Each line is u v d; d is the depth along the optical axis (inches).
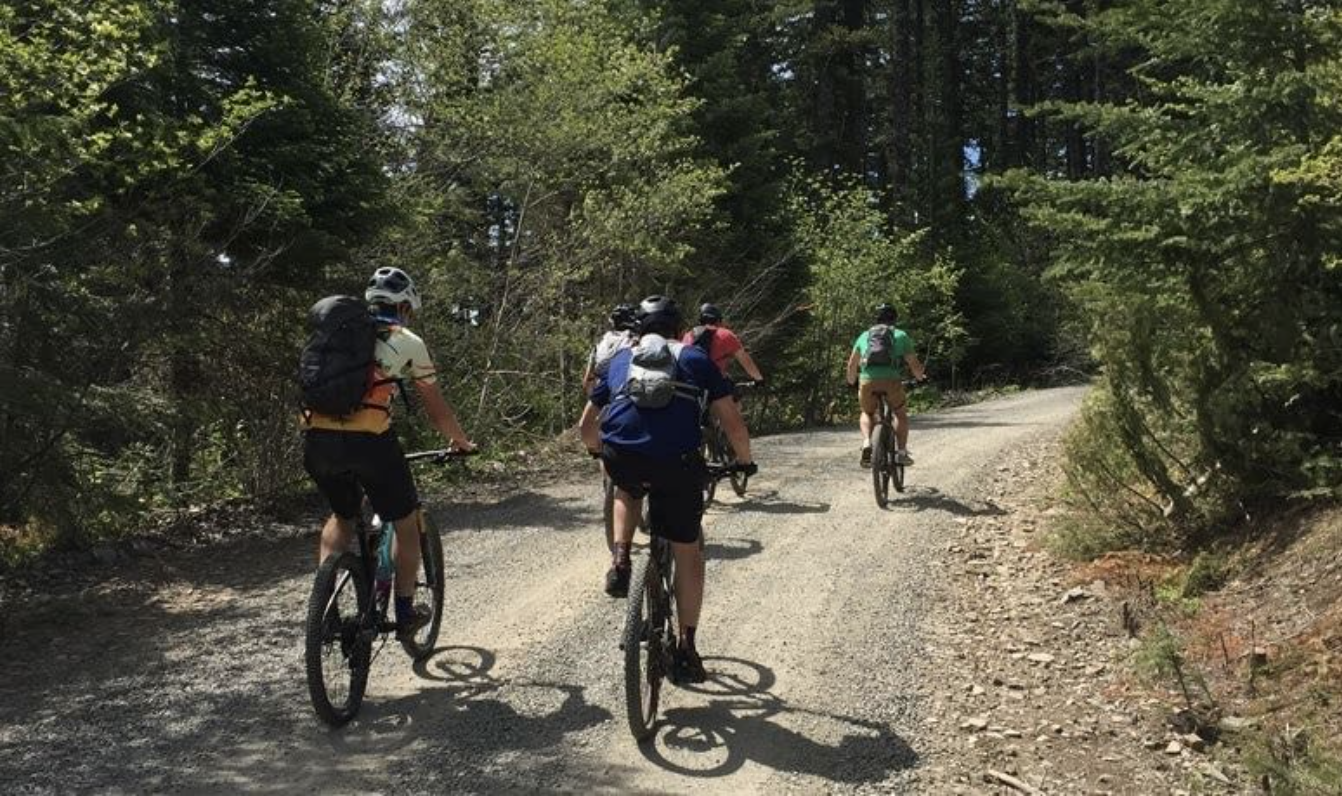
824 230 860.0
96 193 310.3
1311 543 230.1
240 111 329.1
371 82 563.2
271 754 170.9
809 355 833.5
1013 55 1599.4
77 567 297.6
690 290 741.9
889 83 1455.5
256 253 395.5
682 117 689.6
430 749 172.7
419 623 202.1
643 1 776.9
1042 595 257.8
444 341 536.7
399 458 192.2
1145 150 296.8
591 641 225.9
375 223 428.1
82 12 295.6
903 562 287.9
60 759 169.2
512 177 599.5
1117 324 278.4
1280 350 255.4
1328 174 229.1
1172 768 172.1
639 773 164.9
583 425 208.8
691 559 189.8
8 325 278.8
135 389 318.0
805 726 183.3
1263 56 270.8
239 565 305.6
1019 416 688.4
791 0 1093.1
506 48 578.2
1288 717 180.1
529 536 331.0
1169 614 233.3
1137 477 291.7
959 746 177.5
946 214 1323.8
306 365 182.4
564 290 609.0
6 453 269.0
